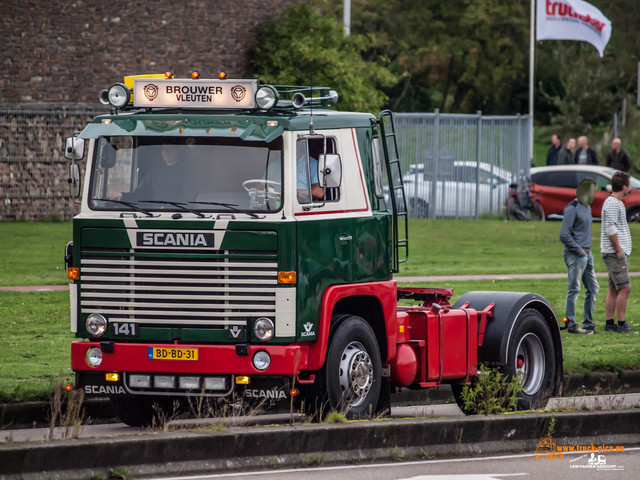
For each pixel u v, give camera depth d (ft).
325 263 108.47
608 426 113.60
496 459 103.86
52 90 372.38
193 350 106.22
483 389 118.62
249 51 401.29
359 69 405.18
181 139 108.27
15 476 86.74
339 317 112.68
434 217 406.21
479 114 408.67
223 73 111.55
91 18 376.68
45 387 122.31
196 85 111.34
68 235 323.37
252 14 400.88
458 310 125.18
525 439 109.19
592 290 180.96
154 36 386.11
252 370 105.19
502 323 126.11
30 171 368.27
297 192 106.22
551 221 400.67
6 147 364.79
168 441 93.04
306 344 107.65
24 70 368.68
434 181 405.59
